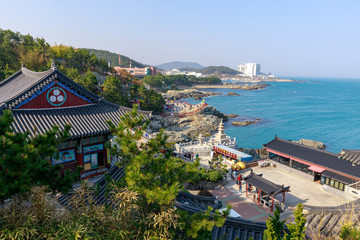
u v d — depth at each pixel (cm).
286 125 11494
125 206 1255
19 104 2352
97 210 1256
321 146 8262
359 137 9706
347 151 3534
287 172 4338
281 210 3030
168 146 1453
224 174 3981
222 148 5100
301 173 4156
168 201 1194
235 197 3397
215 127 10431
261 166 4578
